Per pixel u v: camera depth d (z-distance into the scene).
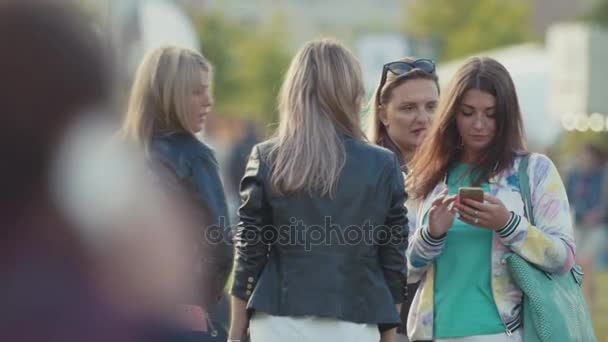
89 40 3.50
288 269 11.73
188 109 13.67
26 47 3.43
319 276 11.59
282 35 123.75
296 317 11.62
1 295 3.43
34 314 3.42
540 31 124.38
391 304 11.92
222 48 105.38
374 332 11.91
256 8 149.75
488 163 13.07
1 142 3.45
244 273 12.07
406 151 15.77
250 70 114.31
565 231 12.69
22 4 3.42
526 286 12.31
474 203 12.24
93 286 3.47
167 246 3.54
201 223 13.48
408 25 123.75
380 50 53.25
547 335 12.20
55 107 3.46
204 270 13.40
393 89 15.64
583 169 42.34
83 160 3.48
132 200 3.50
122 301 3.48
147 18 30.14
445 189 12.67
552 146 57.56
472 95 13.07
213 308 13.62
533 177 12.95
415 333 13.06
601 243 41.09
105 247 3.46
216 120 105.19
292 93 12.14
